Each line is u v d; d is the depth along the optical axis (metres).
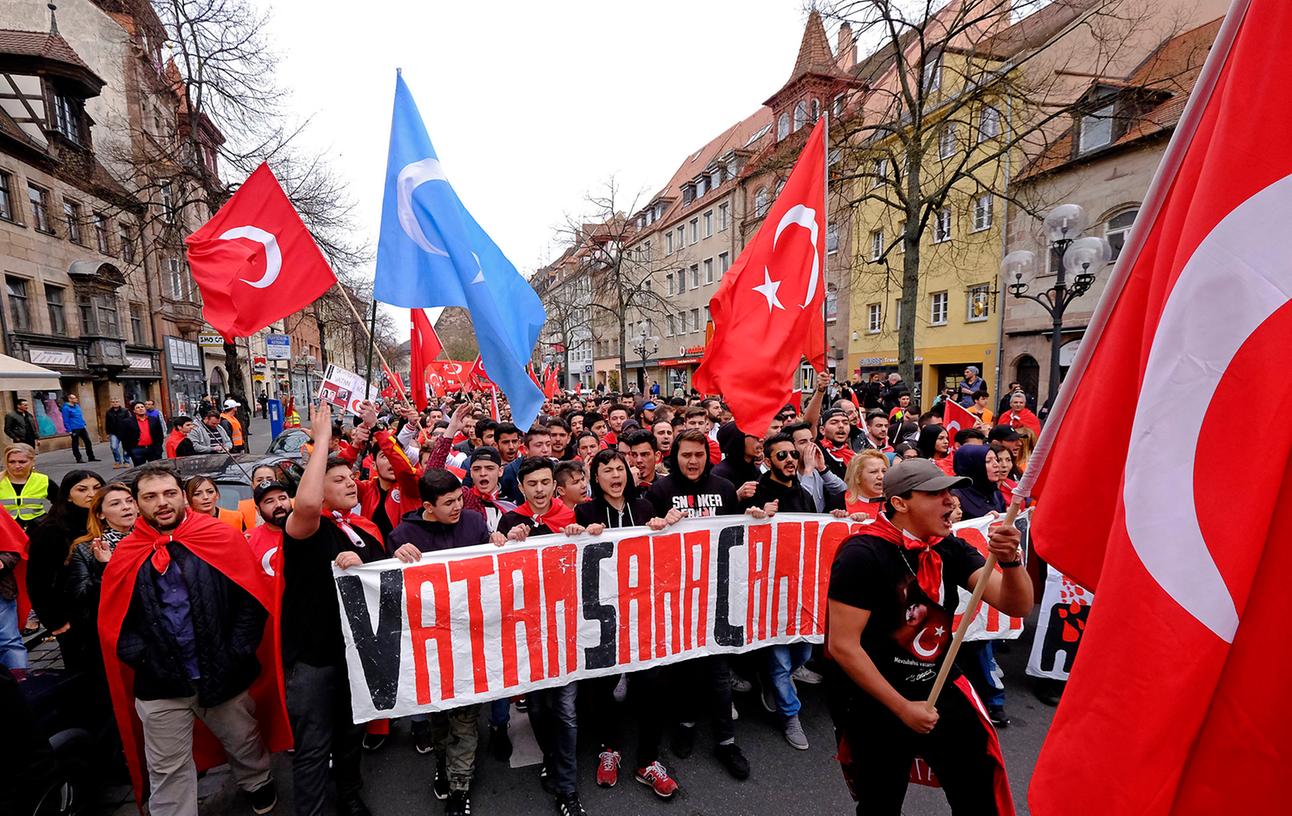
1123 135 15.67
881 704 2.17
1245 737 1.20
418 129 4.35
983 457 4.13
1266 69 1.27
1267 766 1.19
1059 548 1.61
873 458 3.69
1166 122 14.78
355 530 3.16
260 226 4.27
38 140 18.84
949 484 2.06
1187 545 1.29
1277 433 1.21
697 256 36.44
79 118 20.72
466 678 2.94
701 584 3.33
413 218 4.29
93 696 3.13
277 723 3.03
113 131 21.92
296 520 2.62
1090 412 1.59
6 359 7.86
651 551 3.25
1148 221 1.50
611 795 3.01
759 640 3.44
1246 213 1.27
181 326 27.55
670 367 40.19
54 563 3.62
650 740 3.08
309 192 16.11
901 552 2.19
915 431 8.04
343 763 2.85
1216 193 1.31
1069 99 16.42
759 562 3.46
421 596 2.88
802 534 3.52
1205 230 1.32
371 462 6.12
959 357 20.69
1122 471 1.52
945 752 2.19
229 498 5.56
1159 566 1.32
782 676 3.48
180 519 2.80
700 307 36.53
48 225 19.14
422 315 8.72
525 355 4.96
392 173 4.27
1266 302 1.24
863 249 22.25
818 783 3.07
